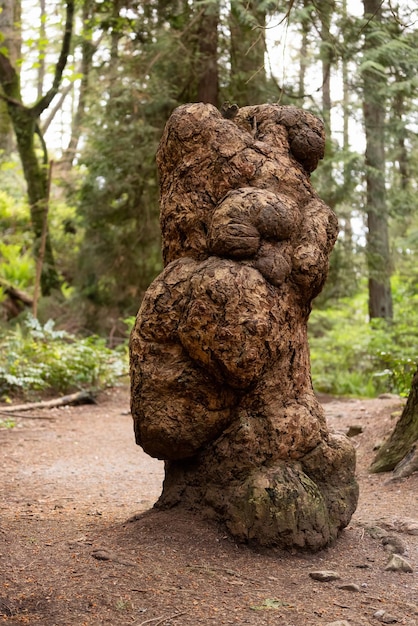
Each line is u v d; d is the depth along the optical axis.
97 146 13.77
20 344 11.01
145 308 3.96
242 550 3.72
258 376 3.80
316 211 4.11
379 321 14.22
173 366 3.87
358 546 3.94
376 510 4.91
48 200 14.93
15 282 17.05
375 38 10.08
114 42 14.05
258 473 3.81
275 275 3.82
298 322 4.03
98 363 11.09
